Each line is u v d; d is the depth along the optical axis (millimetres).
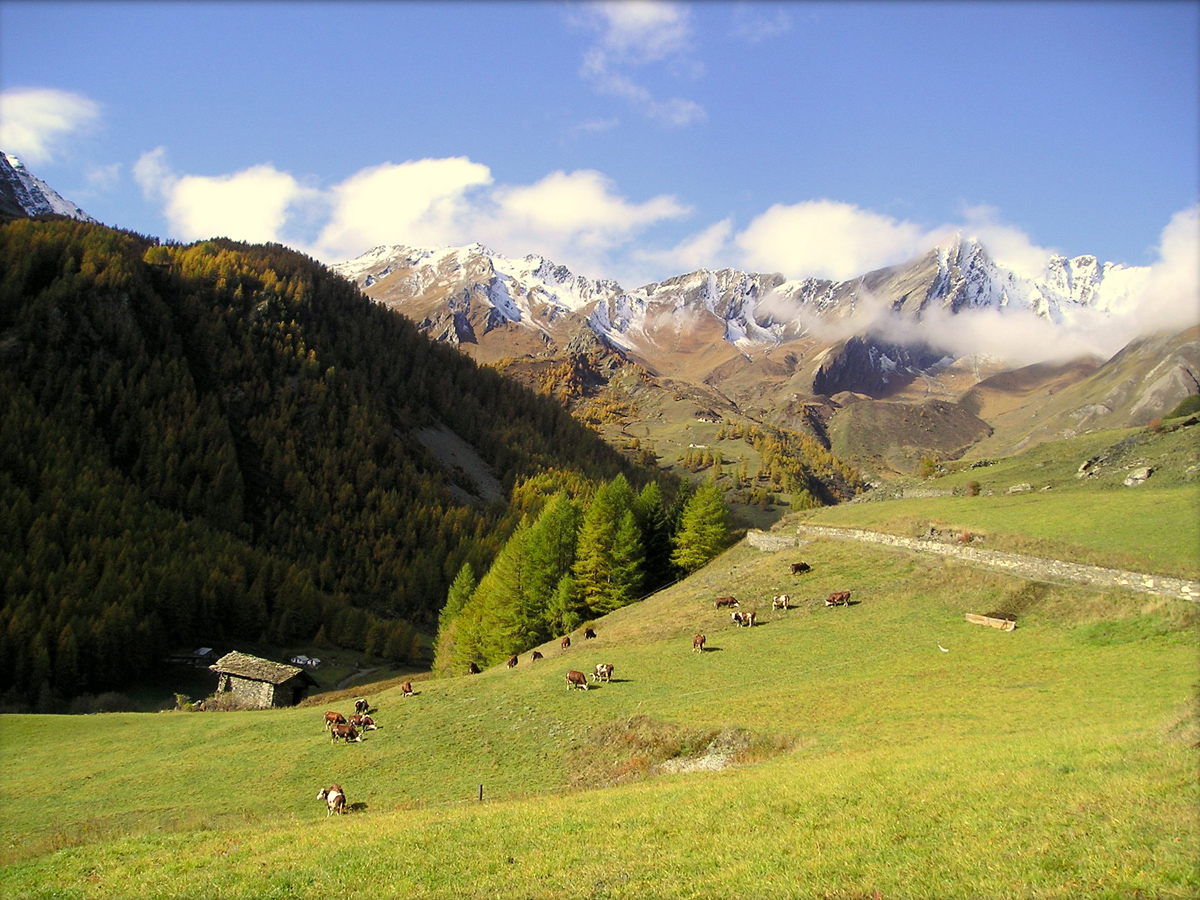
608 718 49812
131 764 58031
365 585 190000
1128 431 117625
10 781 56969
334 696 96938
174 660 137250
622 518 106375
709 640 67875
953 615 62594
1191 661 44844
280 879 24781
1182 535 61594
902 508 94750
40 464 172625
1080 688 43281
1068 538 66750
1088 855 20078
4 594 130250
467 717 56156
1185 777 24438
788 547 94500
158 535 162875
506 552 110688
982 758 30219
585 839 26156
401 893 22953
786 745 39906
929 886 19625
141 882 25953
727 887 21062
